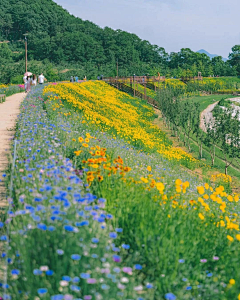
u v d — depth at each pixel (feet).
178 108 140.36
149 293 12.91
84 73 522.06
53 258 12.24
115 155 37.83
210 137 107.96
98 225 14.61
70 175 19.81
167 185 31.89
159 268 15.10
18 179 21.15
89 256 12.35
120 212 18.58
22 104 72.23
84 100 116.37
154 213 20.07
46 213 14.32
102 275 12.01
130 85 251.39
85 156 30.07
